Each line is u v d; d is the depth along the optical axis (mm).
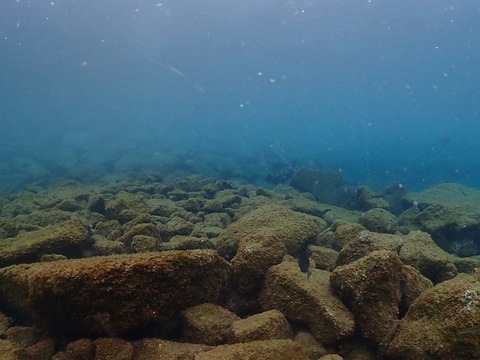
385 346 1220
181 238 2211
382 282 1304
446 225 2740
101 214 2863
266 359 1058
